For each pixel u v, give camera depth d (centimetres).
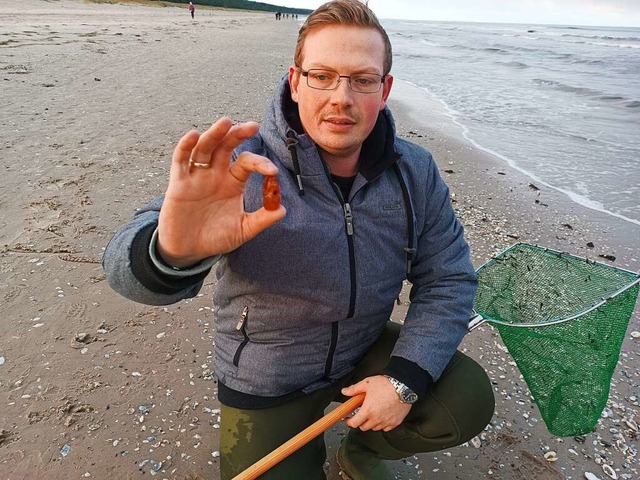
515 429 110
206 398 111
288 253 70
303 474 74
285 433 78
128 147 265
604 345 93
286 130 70
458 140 373
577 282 109
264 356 76
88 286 147
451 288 82
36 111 323
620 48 1659
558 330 90
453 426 77
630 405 119
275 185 56
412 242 78
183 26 1677
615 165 326
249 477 70
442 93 611
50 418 103
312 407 82
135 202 199
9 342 122
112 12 2022
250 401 77
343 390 76
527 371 96
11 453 95
